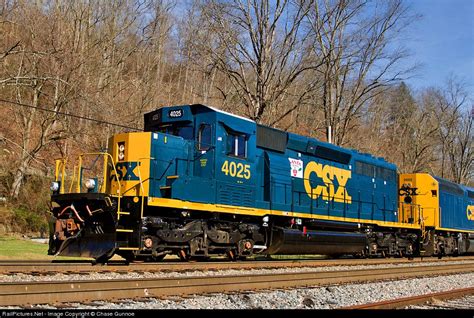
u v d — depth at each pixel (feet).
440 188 82.02
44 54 80.59
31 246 63.26
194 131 45.11
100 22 114.93
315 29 93.71
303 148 56.34
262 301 28.71
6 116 95.25
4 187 86.79
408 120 200.64
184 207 41.34
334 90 100.42
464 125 190.29
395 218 73.05
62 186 41.32
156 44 134.72
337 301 30.45
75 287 26.45
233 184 46.26
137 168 40.24
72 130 92.43
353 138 145.07
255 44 86.12
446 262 73.36
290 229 52.60
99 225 38.52
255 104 86.38
